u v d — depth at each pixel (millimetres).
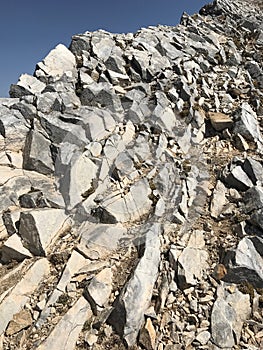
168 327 10531
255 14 38406
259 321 10875
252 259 12102
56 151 16391
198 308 10930
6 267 12570
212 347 10047
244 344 10219
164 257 12492
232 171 15781
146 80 23359
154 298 11406
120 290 11375
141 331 10484
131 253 12703
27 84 20625
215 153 18000
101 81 21938
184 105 20719
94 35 26734
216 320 10523
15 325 10555
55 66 22719
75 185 14930
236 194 15227
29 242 12867
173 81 22438
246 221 13602
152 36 28750
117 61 23578
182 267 11867
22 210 13938
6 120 16906
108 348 10211
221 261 12383
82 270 12070
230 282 11703
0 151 16203
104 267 12203
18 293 11281
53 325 10547
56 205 14242
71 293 11422
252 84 24109
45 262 12375
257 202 14117
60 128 17047
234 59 27344
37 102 18516
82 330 10648
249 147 18250
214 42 29953
